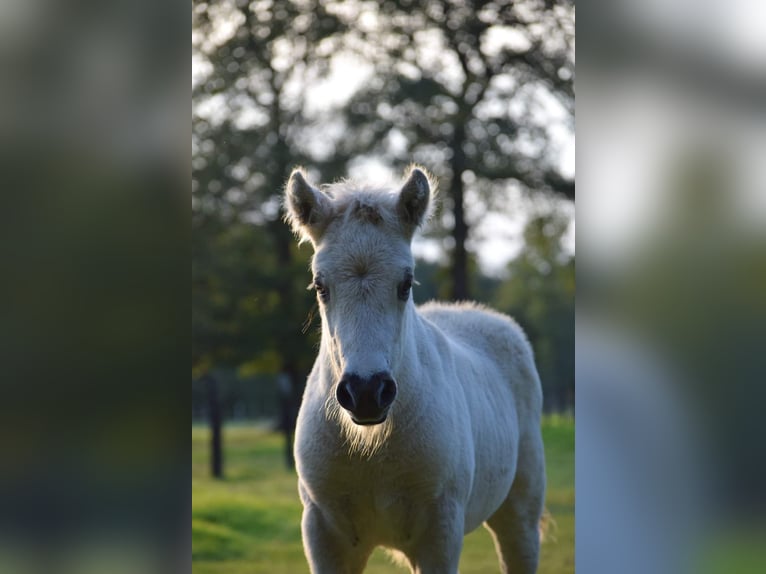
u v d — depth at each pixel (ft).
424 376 12.08
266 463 70.33
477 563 31.45
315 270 10.82
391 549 13.73
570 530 34.45
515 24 65.41
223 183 66.54
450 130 64.59
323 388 11.95
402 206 10.95
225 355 65.82
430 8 66.90
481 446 14.02
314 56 68.69
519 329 18.12
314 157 68.23
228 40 67.15
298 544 35.96
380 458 11.68
